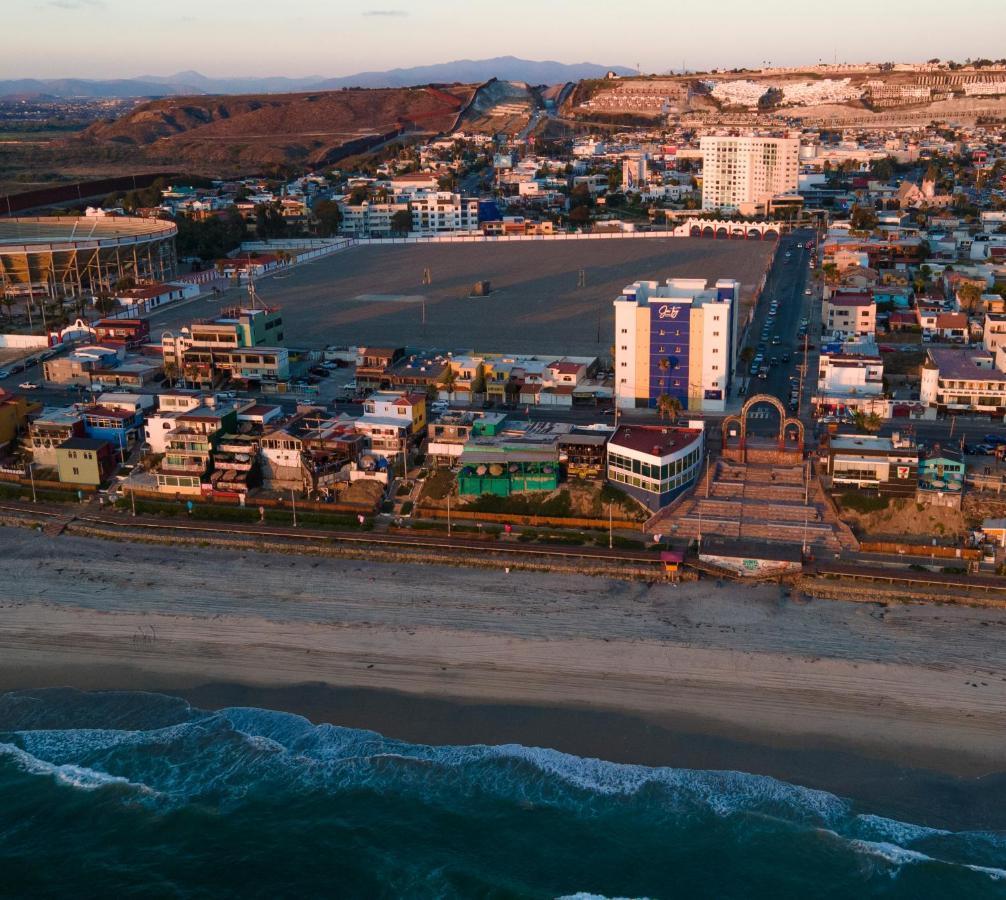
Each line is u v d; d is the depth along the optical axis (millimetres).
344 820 88250
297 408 165500
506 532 134500
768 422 165000
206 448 148875
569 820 87375
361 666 107062
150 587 124250
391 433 151625
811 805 87062
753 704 99062
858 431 157250
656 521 134750
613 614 115500
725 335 167750
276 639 112312
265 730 98312
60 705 102375
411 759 94188
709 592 119625
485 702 100812
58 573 128000
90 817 89625
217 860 85000
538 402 180125
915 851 82438
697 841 84500
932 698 98875
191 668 107562
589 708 99375
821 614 114125
